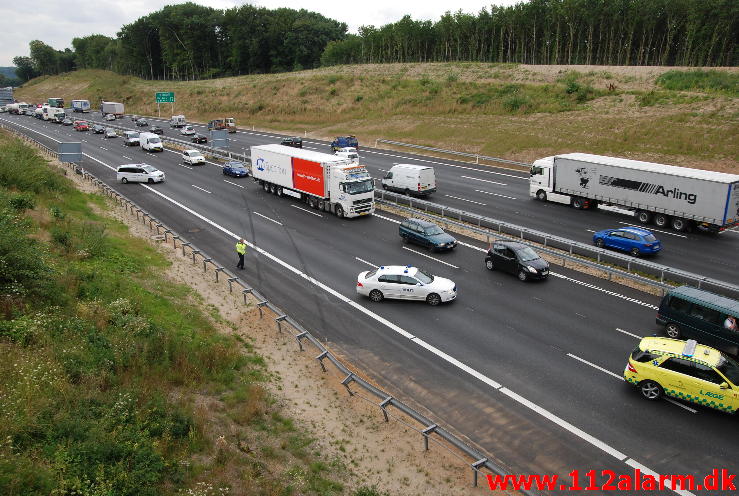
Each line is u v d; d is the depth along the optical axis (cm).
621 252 2966
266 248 3153
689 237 3300
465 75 9106
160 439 1262
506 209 3959
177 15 14875
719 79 6412
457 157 6094
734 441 1455
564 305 2333
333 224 3662
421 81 9150
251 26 14325
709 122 5284
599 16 9338
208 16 15012
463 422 1571
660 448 1437
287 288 2567
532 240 3284
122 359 1548
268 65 14712
